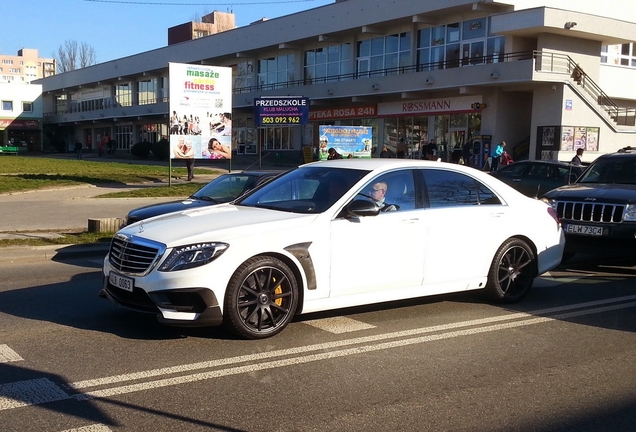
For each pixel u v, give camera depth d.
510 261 7.86
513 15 31.77
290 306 6.25
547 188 16.97
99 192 22.33
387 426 4.36
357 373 5.38
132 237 6.19
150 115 62.47
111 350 5.85
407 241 6.88
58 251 11.39
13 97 79.75
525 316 7.37
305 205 6.77
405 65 39.81
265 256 6.11
